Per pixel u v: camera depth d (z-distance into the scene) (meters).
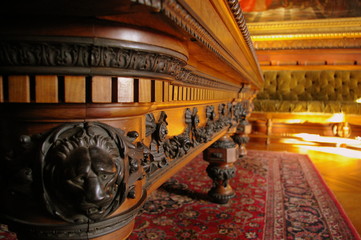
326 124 5.08
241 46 0.96
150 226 1.51
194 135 0.98
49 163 0.35
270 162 3.15
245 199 1.97
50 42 0.32
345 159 3.44
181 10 0.36
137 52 0.36
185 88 0.78
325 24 5.27
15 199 0.38
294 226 1.55
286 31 5.45
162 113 0.69
